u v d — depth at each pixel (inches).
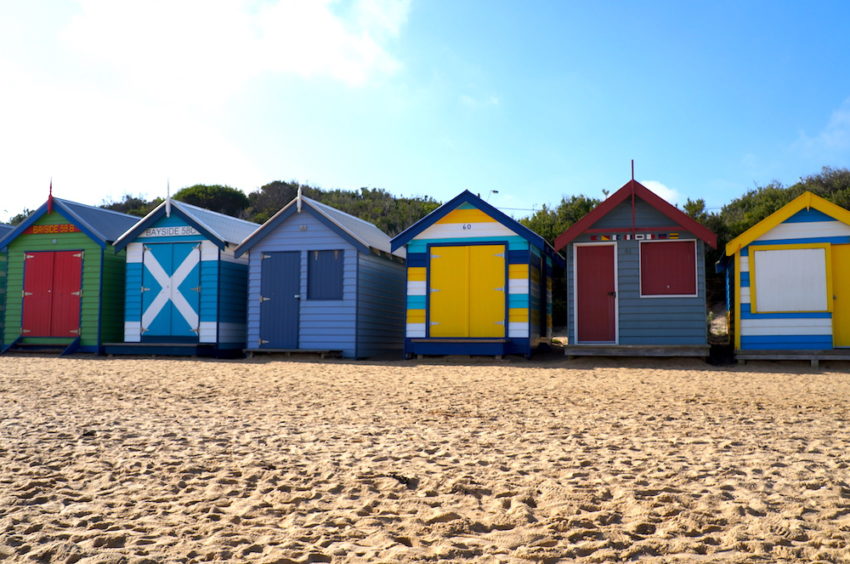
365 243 706.8
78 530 167.0
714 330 904.3
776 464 229.1
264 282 737.6
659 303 633.0
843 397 390.9
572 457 242.1
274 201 1790.1
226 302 762.2
